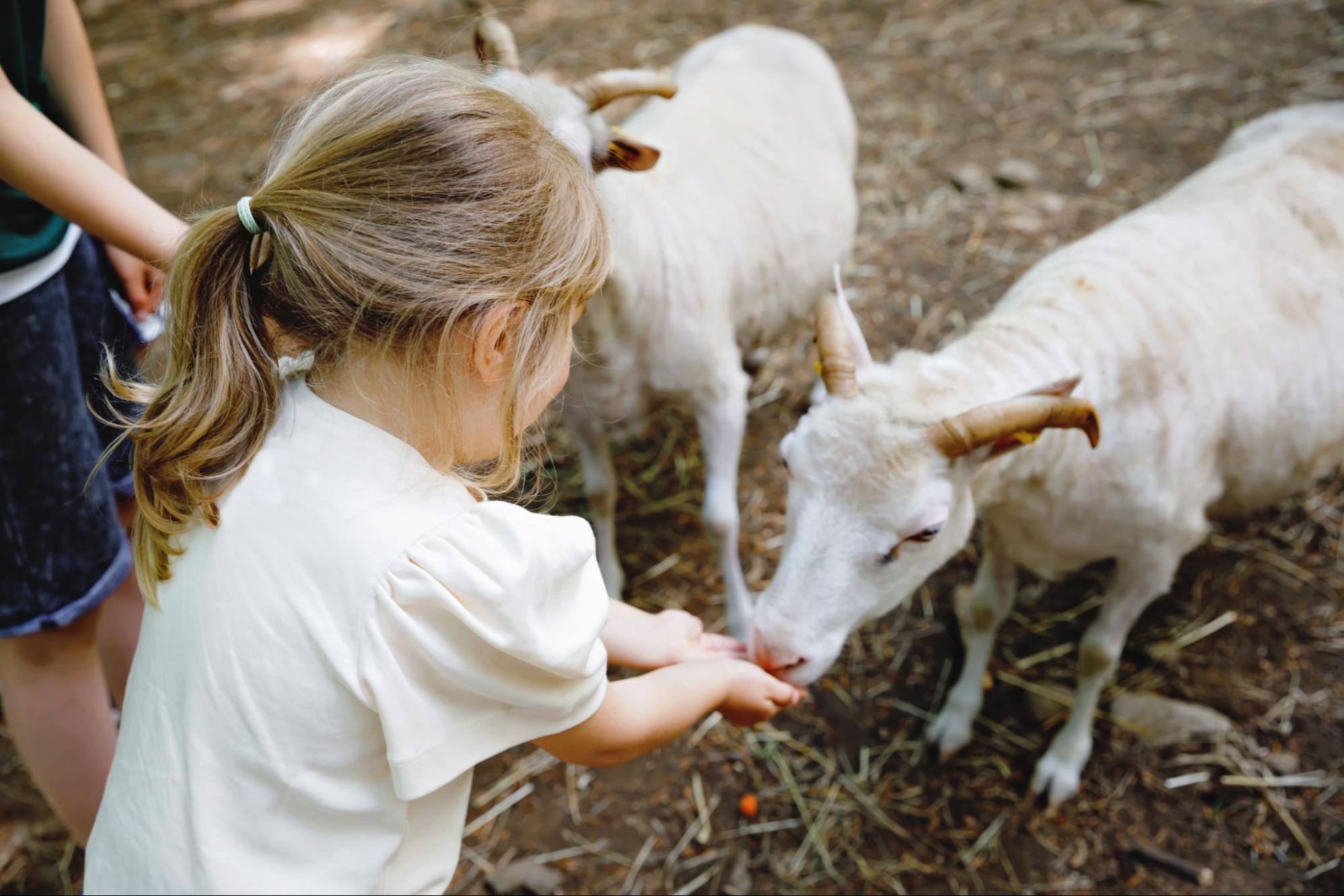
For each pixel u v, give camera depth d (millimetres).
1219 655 2971
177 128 5438
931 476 2023
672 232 2750
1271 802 2641
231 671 1141
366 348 1173
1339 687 2857
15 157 1643
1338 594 3076
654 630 1824
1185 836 2602
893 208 4508
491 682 1172
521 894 2572
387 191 1118
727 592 3102
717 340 2889
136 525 1268
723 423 2963
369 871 1177
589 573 1265
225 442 1189
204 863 1126
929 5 5922
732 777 2807
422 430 1212
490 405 1267
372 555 1137
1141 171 4559
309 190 1135
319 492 1170
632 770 2834
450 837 1292
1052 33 5574
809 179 3350
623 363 2777
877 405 2053
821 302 2234
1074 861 2592
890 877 2596
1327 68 5055
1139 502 2422
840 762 2832
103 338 2105
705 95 3389
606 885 2600
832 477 2045
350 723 1146
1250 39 5336
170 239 1784
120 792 1199
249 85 5750
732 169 3125
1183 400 2426
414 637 1126
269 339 1207
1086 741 2693
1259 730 2789
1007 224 4352
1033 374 2301
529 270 1168
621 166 2582
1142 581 2561
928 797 2750
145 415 1232
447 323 1135
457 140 1130
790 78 3592
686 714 1585
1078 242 2752
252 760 1137
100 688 2123
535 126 1218
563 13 6133
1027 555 2658
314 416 1208
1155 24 5539
